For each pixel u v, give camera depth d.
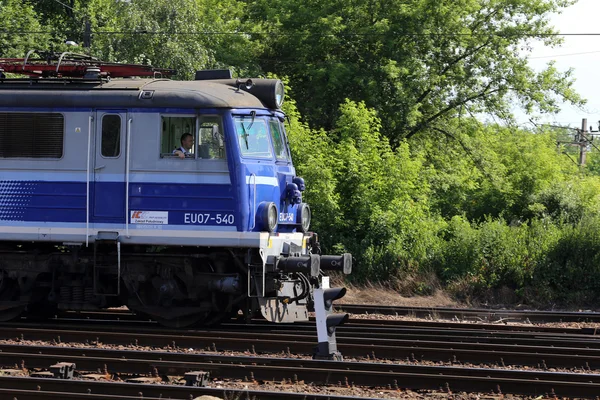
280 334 24.53
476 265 41.59
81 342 23.22
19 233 25.47
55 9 64.94
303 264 24.66
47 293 27.45
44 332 23.50
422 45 60.03
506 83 60.97
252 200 24.67
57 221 25.28
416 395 17.73
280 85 26.75
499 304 38.81
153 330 24.66
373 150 47.88
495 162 63.25
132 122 24.89
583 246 40.59
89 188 25.09
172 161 24.67
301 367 19.56
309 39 60.94
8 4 56.22
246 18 73.44
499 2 61.00
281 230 26.77
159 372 19.23
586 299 38.78
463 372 18.89
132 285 25.91
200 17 67.62
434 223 49.19
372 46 61.22
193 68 58.34
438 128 63.44
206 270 25.73
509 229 45.44
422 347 22.34
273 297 25.53
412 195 48.28
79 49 55.72
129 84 25.50
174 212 24.66
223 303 26.27
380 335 24.27
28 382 17.28
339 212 44.62
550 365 20.78
